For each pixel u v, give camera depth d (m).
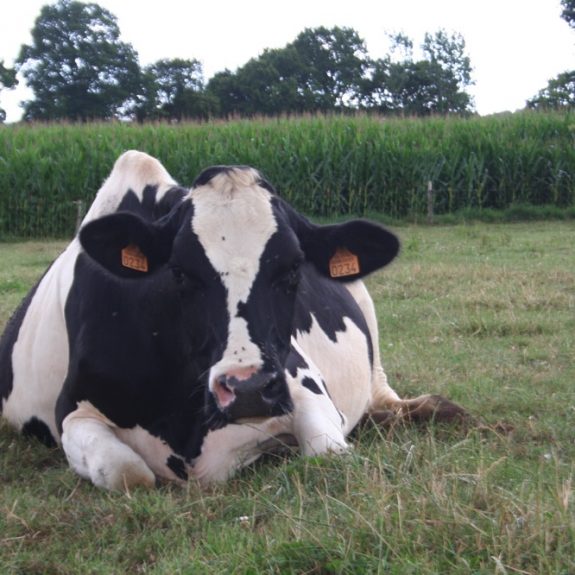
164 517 3.94
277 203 4.48
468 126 22.73
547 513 3.35
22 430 5.63
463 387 6.60
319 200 21.44
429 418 5.66
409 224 20.61
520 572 3.05
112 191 5.39
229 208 4.35
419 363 7.42
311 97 57.31
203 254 4.25
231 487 4.50
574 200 21.86
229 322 4.12
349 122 22.72
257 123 23.66
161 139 22.06
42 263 14.37
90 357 4.80
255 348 4.04
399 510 3.41
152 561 3.60
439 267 12.26
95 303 4.88
